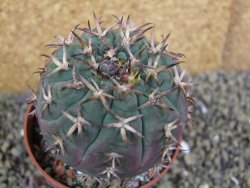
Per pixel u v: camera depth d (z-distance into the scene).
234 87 0.37
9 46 0.34
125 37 0.22
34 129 0.28
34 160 0.26
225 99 0.36
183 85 0.22
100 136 0.20
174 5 0.35
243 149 0.34
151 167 0.23
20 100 0.35
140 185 0.26
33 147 0.27
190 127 0.34
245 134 0.35
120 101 0.20
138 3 0.34
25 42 0.34
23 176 0.31
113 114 0.20
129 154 0.21
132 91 0.20
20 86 0.36
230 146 0.34
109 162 0.21
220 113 0.36
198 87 0.37
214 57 0.39
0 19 0.32
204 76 0.38
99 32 0.22
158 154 0.22
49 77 0.22
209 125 0.35
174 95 0.22
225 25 0.37
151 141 0.21
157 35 0.36
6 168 0.31
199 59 0.38
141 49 0.21
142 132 0.20
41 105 0.22
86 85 0.20
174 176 0.32
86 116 0.20
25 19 0.33
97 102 0.20
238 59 0.39
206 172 0.33
